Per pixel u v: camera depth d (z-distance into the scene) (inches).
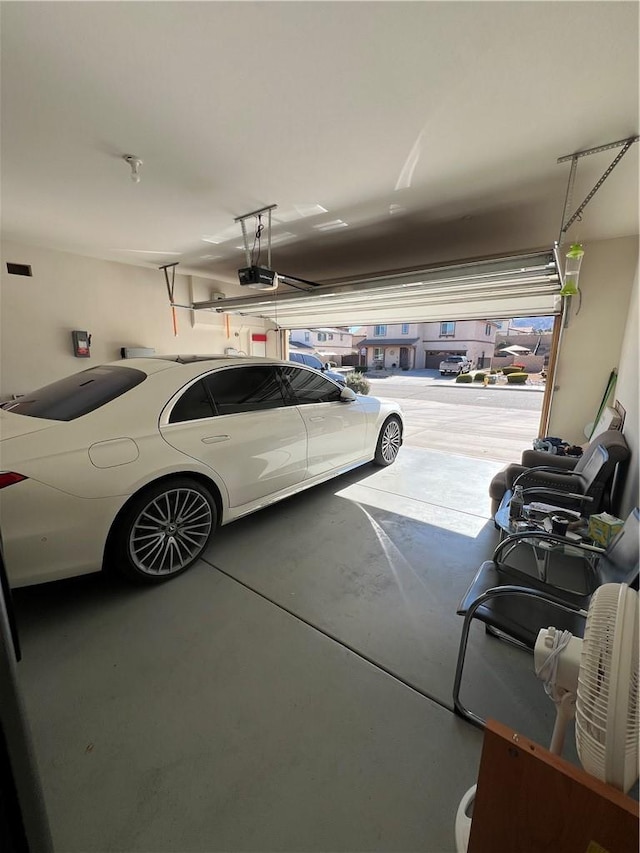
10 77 67.9
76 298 201.3
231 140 89.2
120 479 80.7
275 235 160.9
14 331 181.9
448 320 240.5
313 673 66.0
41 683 62.9
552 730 56.0
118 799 46.8
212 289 267.9
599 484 98.3
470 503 141.9
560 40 58.2
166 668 66.5
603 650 31.5
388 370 1034.1
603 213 134.0
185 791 47.8
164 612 81.0
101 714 57.7
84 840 42.8
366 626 77.7
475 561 102.7
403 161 98.6
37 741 53.4
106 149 93.7
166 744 53.4
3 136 87.8
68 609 81.4
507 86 69.3
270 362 124.2
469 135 86.2
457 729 56.3
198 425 97.9
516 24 55.5
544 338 942.4
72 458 75.7
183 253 193.9
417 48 60.5
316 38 58.8
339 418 145.9
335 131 85.0
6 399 181.2
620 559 63.6
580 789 29.1
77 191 118.2
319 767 50.8
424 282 145.2
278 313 279.4
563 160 97.0
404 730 56.0
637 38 57.3
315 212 134.3
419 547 109.6
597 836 29.1
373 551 107.2
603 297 171.3
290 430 121.9
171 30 57.5
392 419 188.5
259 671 66.2
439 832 43.8
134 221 145.5
